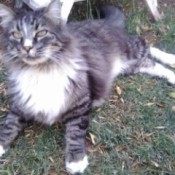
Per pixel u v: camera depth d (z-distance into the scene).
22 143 0.61
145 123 0.65
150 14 0.92
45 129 0.63
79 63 0.60
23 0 0.86
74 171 0.56
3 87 0.72
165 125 0.64
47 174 0.56
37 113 0.60
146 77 0.76
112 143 0.61
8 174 0.56
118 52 0.73
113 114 0.67
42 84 0.58
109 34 0.72
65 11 0.78
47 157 0.59
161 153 0.59
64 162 0.58
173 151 0.59
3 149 0.59
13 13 0.56
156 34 0.89
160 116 0.66
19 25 0.55
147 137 0.62
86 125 0.61
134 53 0.75
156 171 0.56
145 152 0.59
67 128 0.60
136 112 0.67
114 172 0.56
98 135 0.62
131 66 0.76
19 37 0.55
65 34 0.57
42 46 0.55
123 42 0.74
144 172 0.56
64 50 0.57
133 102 0.69
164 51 0.83
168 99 0.70
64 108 0.60
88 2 0.91
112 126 0.64
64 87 0.58
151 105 0.68
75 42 0.60
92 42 0.67
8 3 0.96
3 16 0.57
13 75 0.59
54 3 0.56
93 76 0.63
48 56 0.56
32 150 0.59
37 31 0.55
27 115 0.61
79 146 0.58
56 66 0.57
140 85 0.73
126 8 0.95
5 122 0.61
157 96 0.70
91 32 0.70
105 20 0.77
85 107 0.61
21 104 0.60
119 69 0.74
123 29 0.79
